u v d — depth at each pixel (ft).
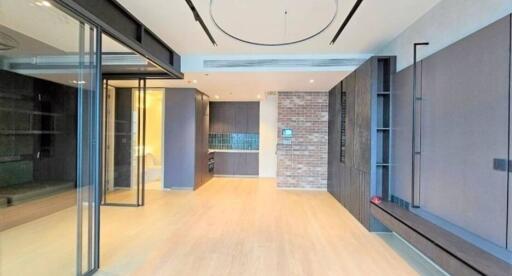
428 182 12.01
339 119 22.04
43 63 14.12
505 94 8.06
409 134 13.58
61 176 14.02
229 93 28.35
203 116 28.35
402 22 13.57
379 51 17.93
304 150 27.04
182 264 10.90
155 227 15.23
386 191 15.75
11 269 10.19
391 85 15.44
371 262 11.25
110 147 21.15
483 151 8.89
